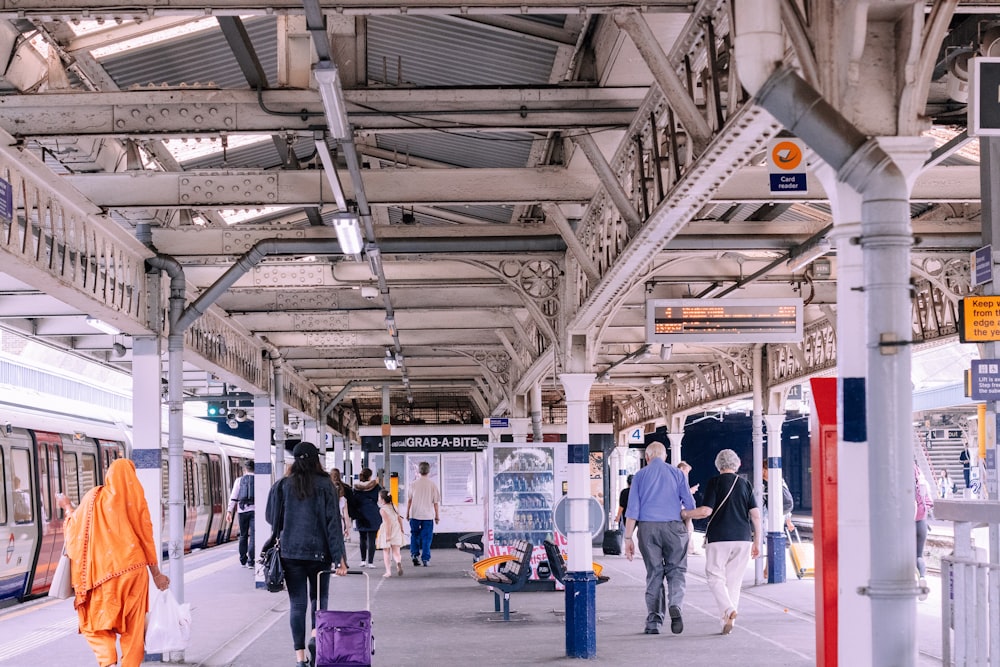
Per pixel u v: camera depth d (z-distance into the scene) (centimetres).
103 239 1220
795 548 2122
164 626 1059
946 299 1631
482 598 1753
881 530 533
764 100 570
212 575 2234
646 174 1028
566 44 1028
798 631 1328
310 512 1014
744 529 1323
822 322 2053
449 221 1902
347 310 2003
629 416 4728
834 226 594
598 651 1184
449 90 1021
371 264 1482
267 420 2364
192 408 4284
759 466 2298
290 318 2256
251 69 988
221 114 1026
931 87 1042
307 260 1753
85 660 1162
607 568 2364
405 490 3080
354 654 931
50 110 1015
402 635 1329
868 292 544
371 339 2477
